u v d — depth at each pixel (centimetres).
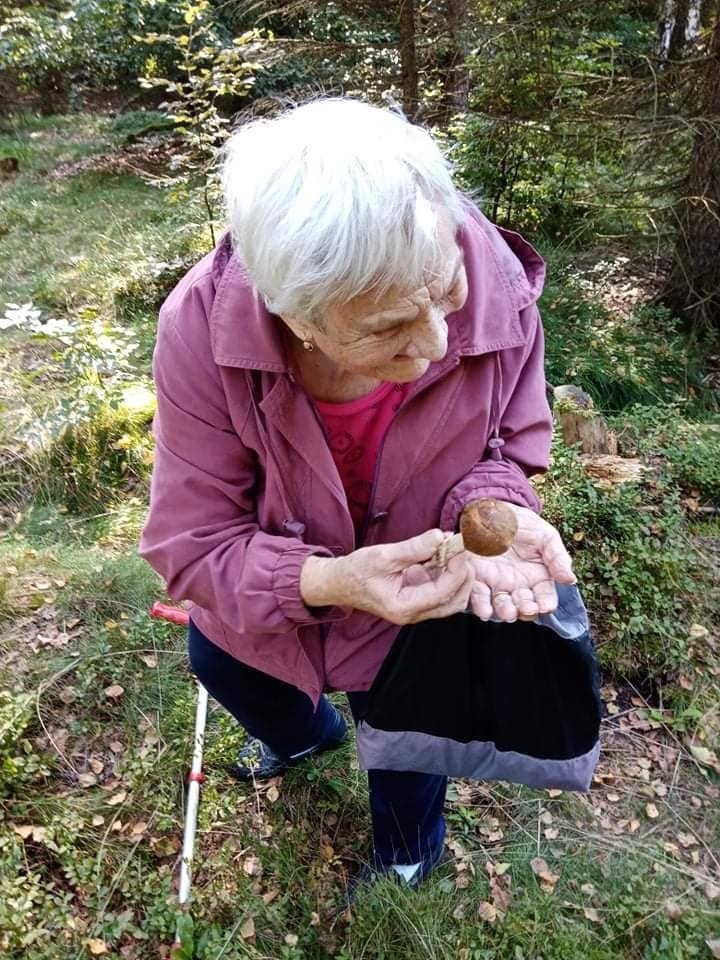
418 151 84
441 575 106
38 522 334
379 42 640
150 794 206
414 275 82
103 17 1009
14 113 1173
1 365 453
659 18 558
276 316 102
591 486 283
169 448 117
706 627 250
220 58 533
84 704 231
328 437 114
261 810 205
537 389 126
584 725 127
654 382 477
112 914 182
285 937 180
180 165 583
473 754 134
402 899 179
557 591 120
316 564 111
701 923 184
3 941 174
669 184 522
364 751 138
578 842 201
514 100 530
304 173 80
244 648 137
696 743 225
